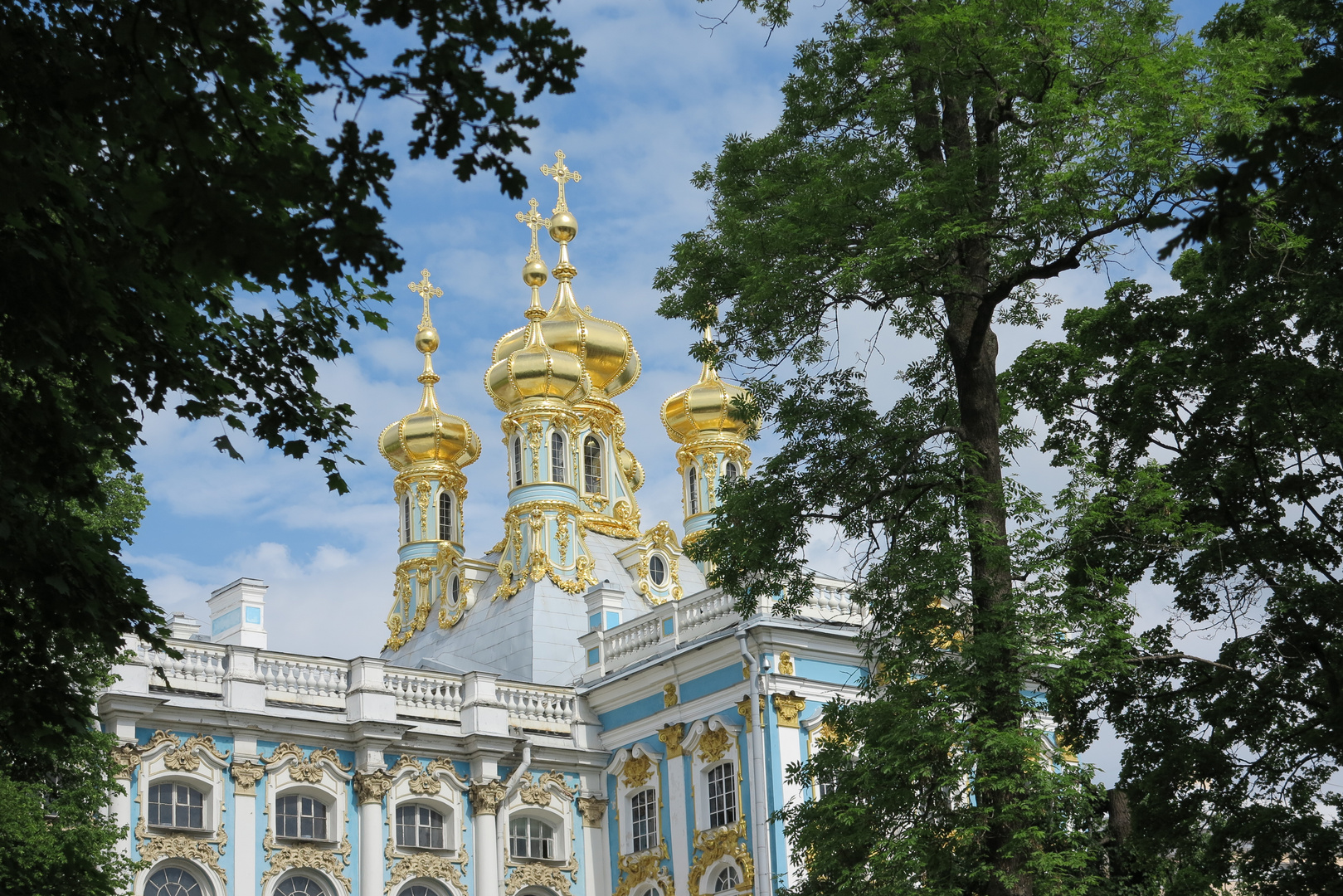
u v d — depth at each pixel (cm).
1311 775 2655
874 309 2464
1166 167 2138
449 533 5994
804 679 4116
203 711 4062
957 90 2373
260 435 1691
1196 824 2688
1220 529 2695
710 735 4200
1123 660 2367
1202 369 2700
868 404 2530
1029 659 2242
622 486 5838
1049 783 2209
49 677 1574
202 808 4047
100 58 1362
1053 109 2253
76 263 1401
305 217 1244
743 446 6072
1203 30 2780
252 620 4756
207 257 1219
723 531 2511
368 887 4172
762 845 3953
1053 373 2934
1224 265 2623
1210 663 2591
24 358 1384
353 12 1267
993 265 2419
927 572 2322
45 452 1484
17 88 1312
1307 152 1170
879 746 2327
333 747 4266
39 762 2405
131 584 1588
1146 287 2919
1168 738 2695
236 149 1329
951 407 2564
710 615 4362
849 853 2356
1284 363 2619
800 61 2575
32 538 1484
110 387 1544
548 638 5069
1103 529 2627
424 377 6231
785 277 2430
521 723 4534
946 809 2342
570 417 5531
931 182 2319
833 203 2392
